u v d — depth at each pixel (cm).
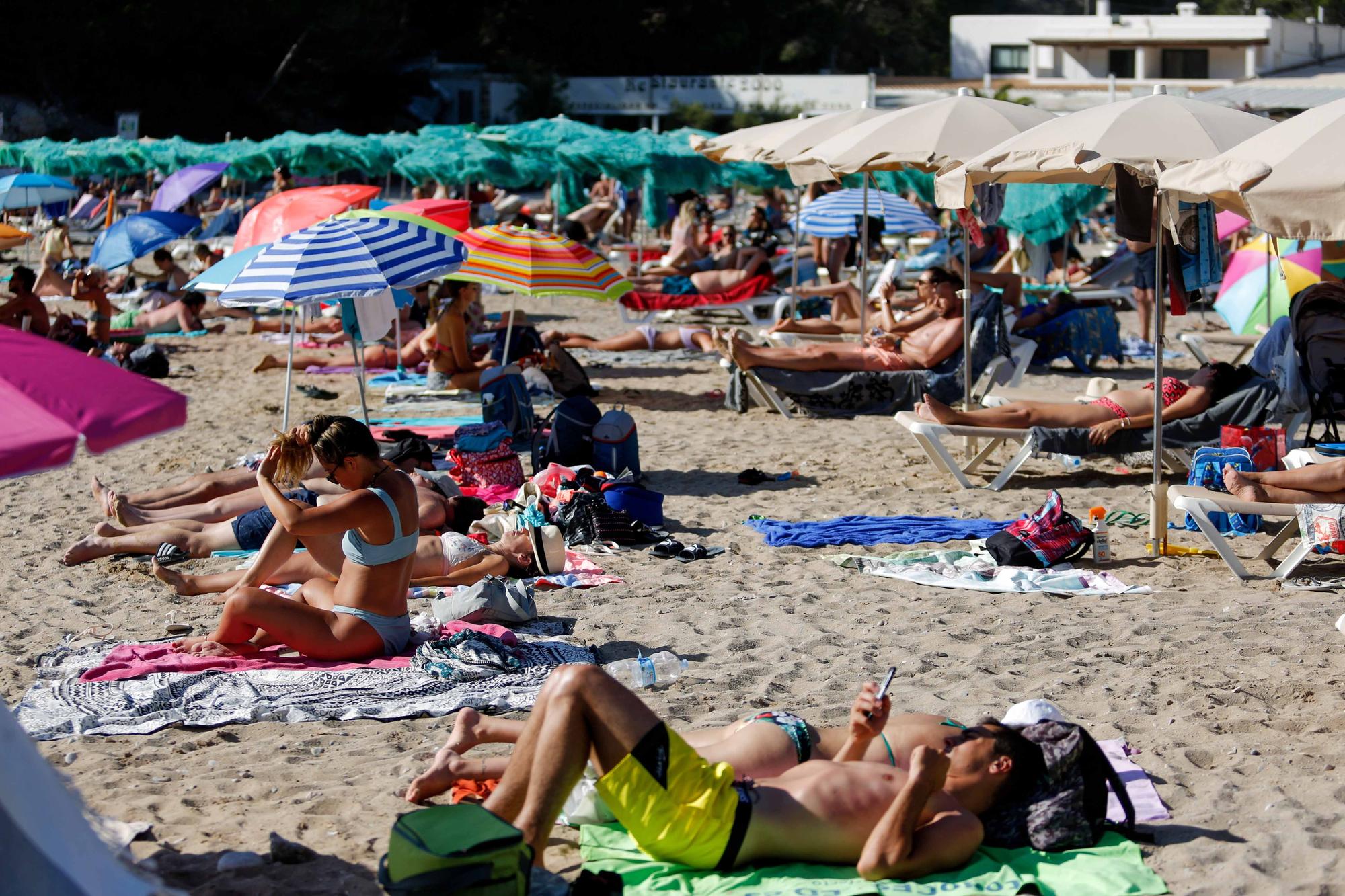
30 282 1759
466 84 7712
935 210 3566
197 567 906
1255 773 554
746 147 1465
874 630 761
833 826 449
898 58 10069
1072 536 897
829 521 1013
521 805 444
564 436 1136
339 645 693
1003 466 1246
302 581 828
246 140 3594
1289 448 1122
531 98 7806
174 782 549
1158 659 698
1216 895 443
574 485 988
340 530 691
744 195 5672
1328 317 1065
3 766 356
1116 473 1211
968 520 1011
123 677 666
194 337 2195
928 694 650
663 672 674
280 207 1614
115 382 369
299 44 6656
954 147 1163
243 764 571
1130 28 7219
